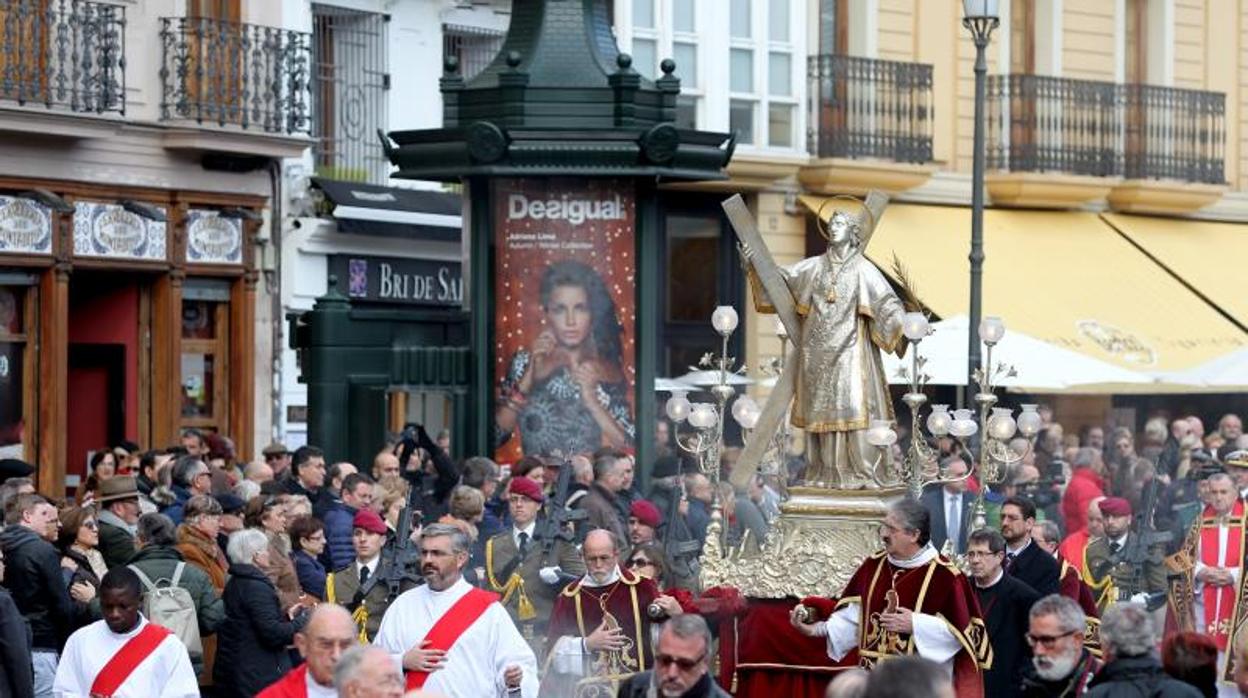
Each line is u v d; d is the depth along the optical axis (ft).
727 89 112.06
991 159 122.42
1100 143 125.29
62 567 56.65
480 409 81.46
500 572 59.11
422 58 113.50
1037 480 78.84
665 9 110.22
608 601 51.96
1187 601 61.93
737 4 112.68
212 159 100.63
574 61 79.92
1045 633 42.60
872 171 115.75
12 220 93.09
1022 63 125.80
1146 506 64.54
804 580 56.44
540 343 81.41
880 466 58.65
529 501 59.67
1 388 93.97
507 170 79.10
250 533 56.18
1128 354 115.75
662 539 67.41
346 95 109.70
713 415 60.85
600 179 81.00
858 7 118.21
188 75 99.09
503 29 117.60
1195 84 132.57
